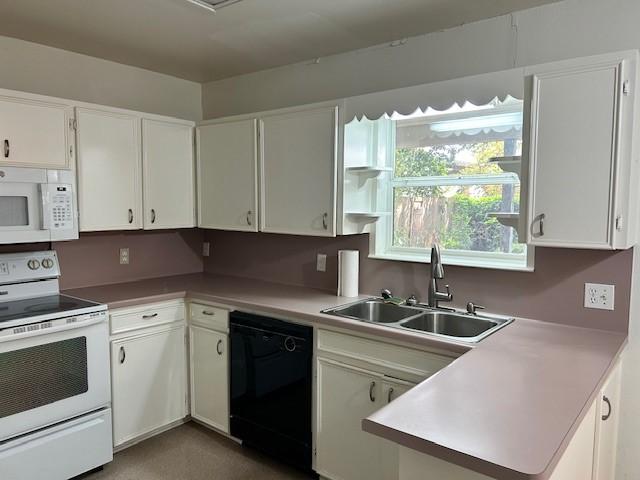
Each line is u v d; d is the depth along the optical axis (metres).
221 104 3.59
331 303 2.59
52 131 2.55
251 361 2.62
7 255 2.63
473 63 2.41
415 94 2.32
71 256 3.01
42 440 2.28
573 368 1.60
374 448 2.15
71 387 2.38
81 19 2.42
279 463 2.63
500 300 2.35
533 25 2.22
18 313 2.31
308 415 2.38
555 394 1.38
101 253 3.17
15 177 2.40
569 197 1.85
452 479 1.15
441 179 2.63
